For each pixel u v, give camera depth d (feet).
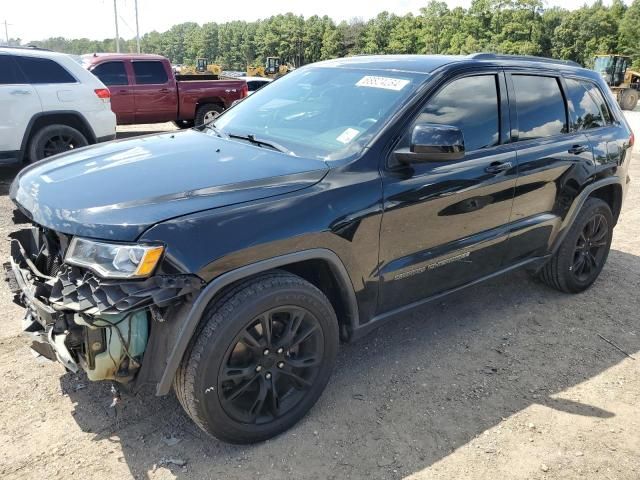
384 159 10.06
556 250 14.73
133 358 8.03
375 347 12.46
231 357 8.71
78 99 27.30
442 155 9.71
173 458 8.86
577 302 15.37
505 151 12.25
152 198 8.26
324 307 9.39
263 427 9.16
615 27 296.71
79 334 7.95
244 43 458.50
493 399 10.79
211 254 7.97
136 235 7.67
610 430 10.04
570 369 12.00
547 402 10.78
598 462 9.23
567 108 14.30
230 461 8.86
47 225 8.28
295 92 12.62
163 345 8.05
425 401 10.61
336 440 9.45
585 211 14.89
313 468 8.80
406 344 12.66
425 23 357.20
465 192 11.25
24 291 8.89
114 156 10.30
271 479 8.54
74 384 10.57
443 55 12.87
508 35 310.04
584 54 297.33
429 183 10.55
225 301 8.34
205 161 9.81
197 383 8.23
